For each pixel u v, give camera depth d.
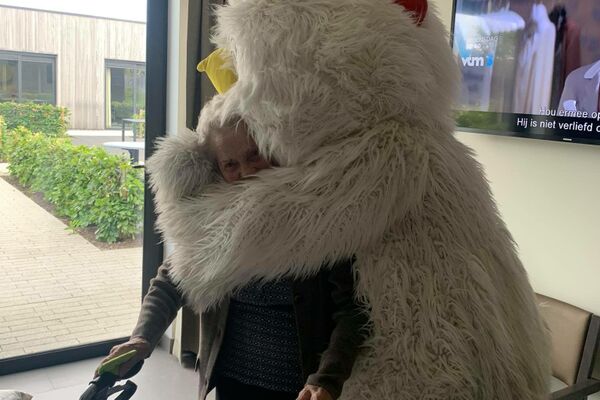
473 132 2.12
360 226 0.88
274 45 0.87
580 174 1.85
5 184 2.63
